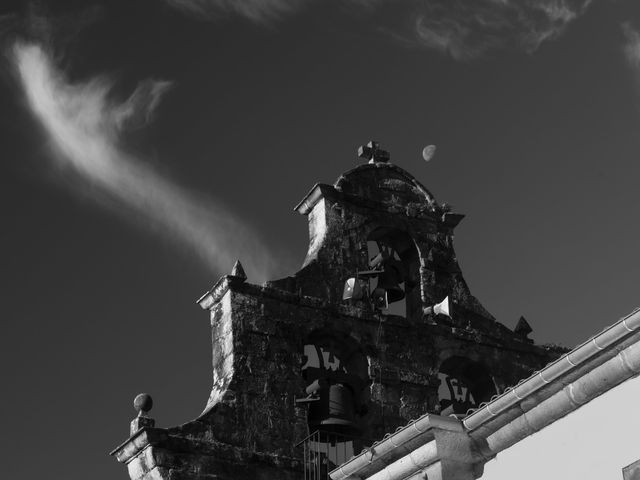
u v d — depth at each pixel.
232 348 22.91
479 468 17.64
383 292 24.45
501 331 25.17
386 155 26.41
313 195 25.20
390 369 23.75
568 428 16.47
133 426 21.84
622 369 15.69
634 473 15.40
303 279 24.00
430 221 25.73
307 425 22.77
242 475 21.86
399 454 18.16
